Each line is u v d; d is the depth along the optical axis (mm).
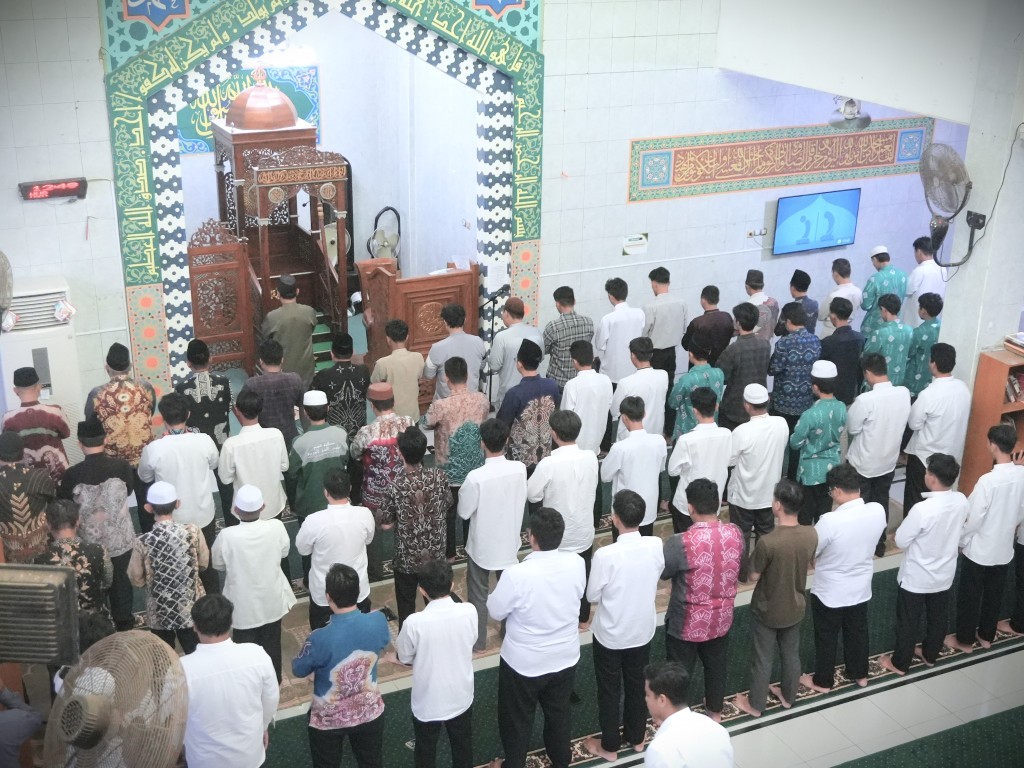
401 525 6660
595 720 6684
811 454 8055
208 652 4926
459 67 9930
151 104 8922
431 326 10812
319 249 12078
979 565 7219
